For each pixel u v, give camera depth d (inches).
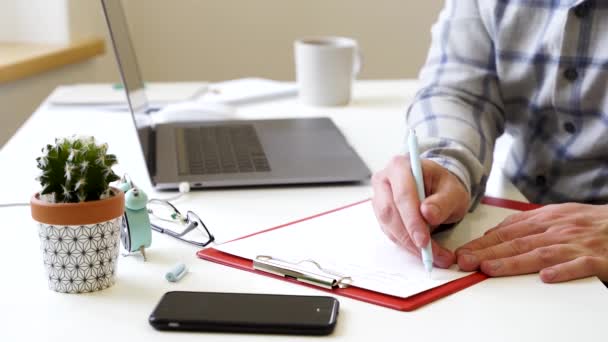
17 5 86.3
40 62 75.6
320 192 35.7
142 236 26.5
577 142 38.2
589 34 36.1
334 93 58.7
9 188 35.9
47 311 22.5
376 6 106.0
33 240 28.8
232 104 59.8
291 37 106.8
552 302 23.3
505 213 32.0
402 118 54.4
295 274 24.8
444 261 25.7
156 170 37.7
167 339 20.9
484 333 21.2
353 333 21.2
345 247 27.5
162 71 108.1
